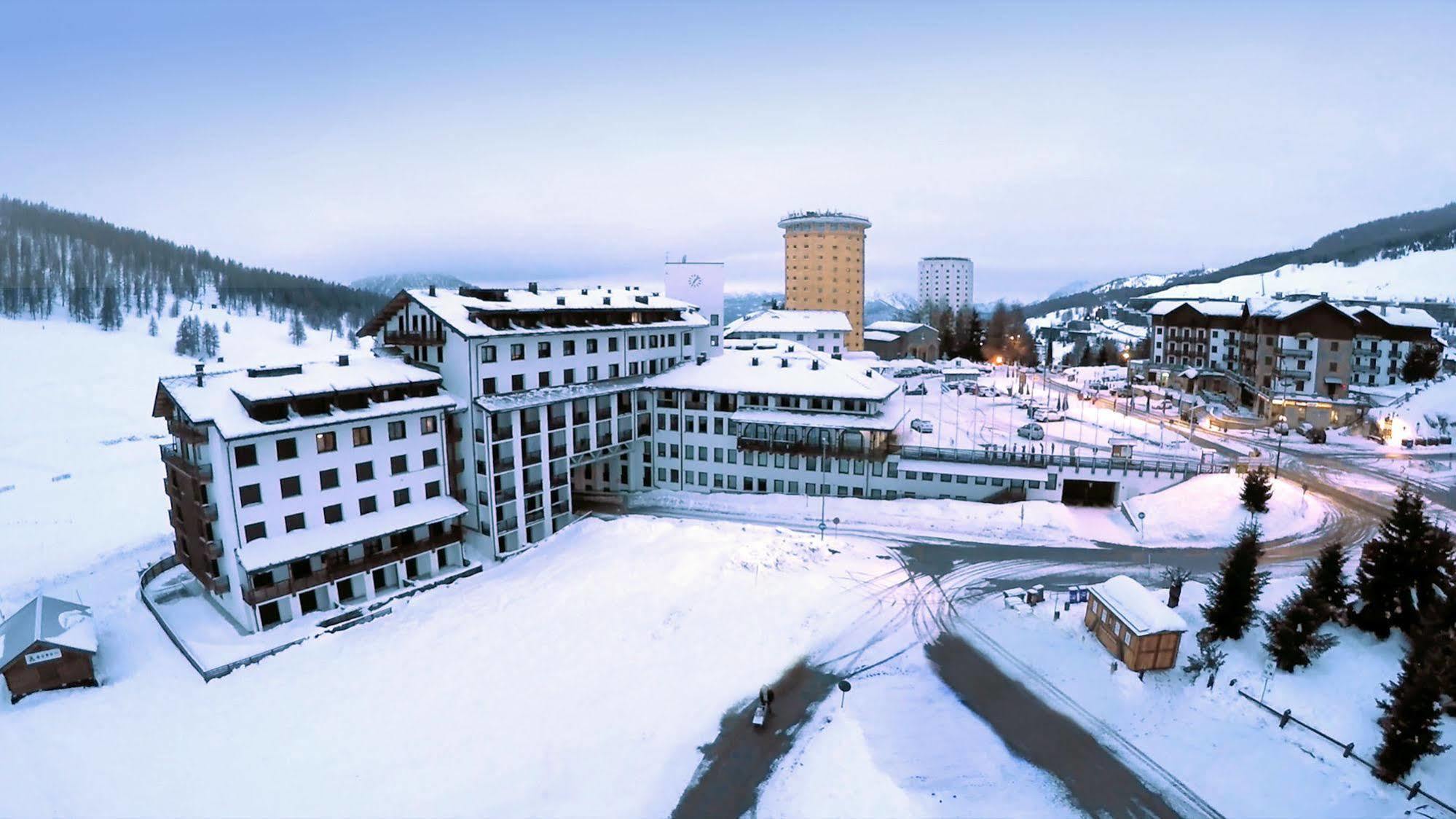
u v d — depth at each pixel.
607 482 77.56
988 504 65.00
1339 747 34.03
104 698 40.75
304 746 36.56
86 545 67.06
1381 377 100.38
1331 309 96.38
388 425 53.81
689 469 75.00
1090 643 43.28
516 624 47.25
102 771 35.06
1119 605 41.81
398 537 54.31
